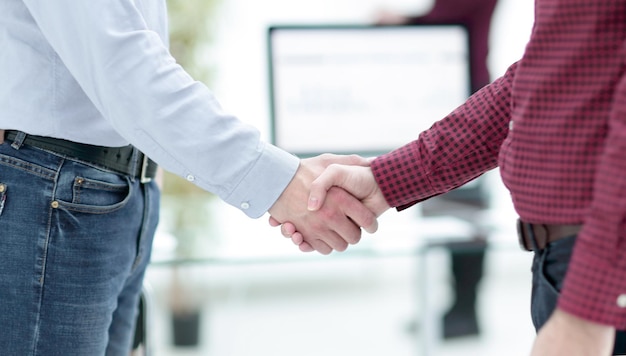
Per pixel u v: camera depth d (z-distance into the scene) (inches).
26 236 51.6
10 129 51.8
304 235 64.2
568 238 41.3
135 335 71.3
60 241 52.2
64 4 50.7
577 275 38.0
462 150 59.9
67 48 51.1
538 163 41.7
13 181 51.7
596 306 37.5
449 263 128.0
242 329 142.9
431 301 94.1
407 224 90.1
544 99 41.4
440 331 128.5
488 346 132.0
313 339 139.3
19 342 52.5
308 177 62.1
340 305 157.0
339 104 101.0
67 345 53.5
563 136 40.4
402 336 140.7
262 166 57.6
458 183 62.1
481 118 59.0
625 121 36.9
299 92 100.5
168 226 91.0
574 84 40.2
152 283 136.4
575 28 40.1
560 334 38.7
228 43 145.8
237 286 157.8
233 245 81.0
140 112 53.0
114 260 55.5
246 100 148.2
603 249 37.2
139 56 52.6
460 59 102.4
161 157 54.8
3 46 52.1
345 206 63.4
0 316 52.6
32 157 51.8
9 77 51.9
